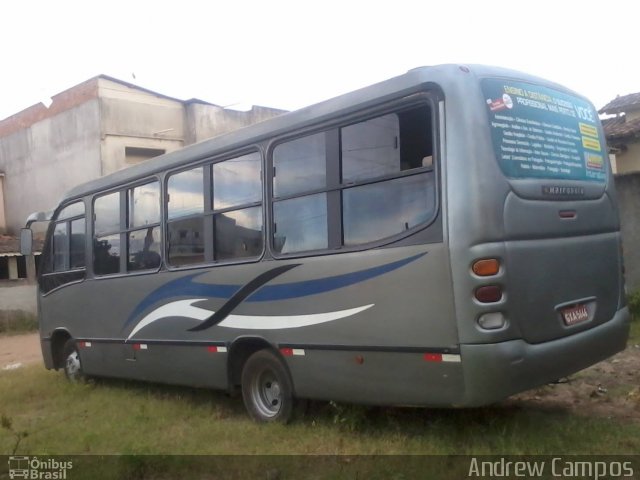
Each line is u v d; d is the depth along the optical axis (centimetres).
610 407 590
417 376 465
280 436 552
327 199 534
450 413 564
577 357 490
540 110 504
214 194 650
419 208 470
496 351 434
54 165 2352
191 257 675
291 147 570
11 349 1552
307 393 550
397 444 505
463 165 446
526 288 454
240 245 617
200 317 655
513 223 452
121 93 2208
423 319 460
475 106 456
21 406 778
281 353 570
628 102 1759
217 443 556
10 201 2588
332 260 525
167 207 709
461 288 439
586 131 548
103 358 812
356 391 507
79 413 716
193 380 673
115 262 792
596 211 535
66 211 895
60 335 915
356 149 516
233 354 623
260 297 588
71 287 870
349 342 509
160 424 638
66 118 2291
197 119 2331
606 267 538
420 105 475
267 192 589
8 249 2052
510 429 519
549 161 498
